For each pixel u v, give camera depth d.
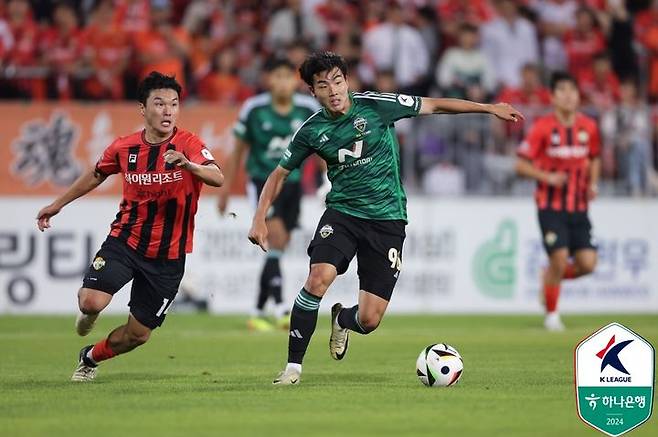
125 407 27.70
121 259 32.28
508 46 78.19
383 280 33.34
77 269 63.03
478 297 65.50
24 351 43.38
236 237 63.94
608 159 66.25
